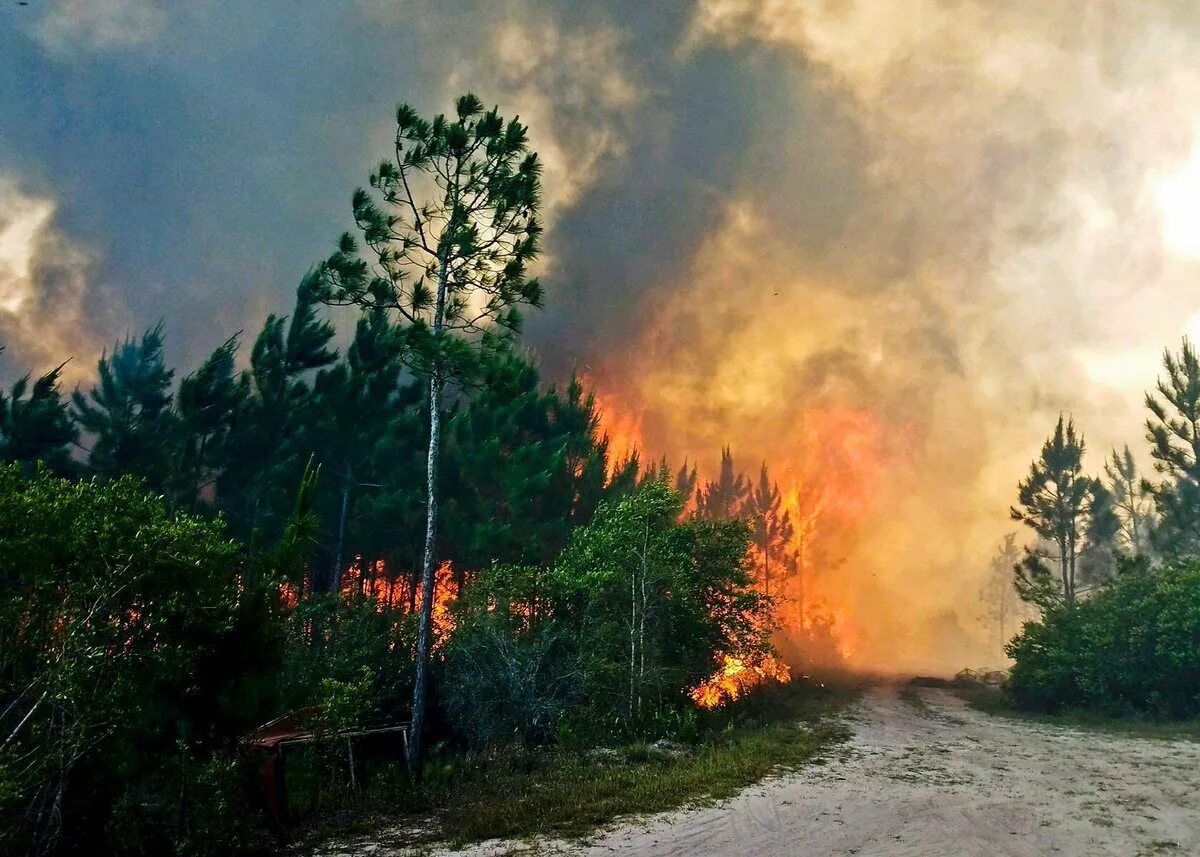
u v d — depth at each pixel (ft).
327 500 87.71
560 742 50.47
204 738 29.12
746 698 78.64
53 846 23.00
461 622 58.08
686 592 67.97
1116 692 77.10
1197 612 67.82
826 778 40.96
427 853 27.61
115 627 24.06
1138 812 33.01
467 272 53.72
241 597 30.86
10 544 22.58
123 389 85.46
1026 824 30.96
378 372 96.27
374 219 53.01
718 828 30.50
